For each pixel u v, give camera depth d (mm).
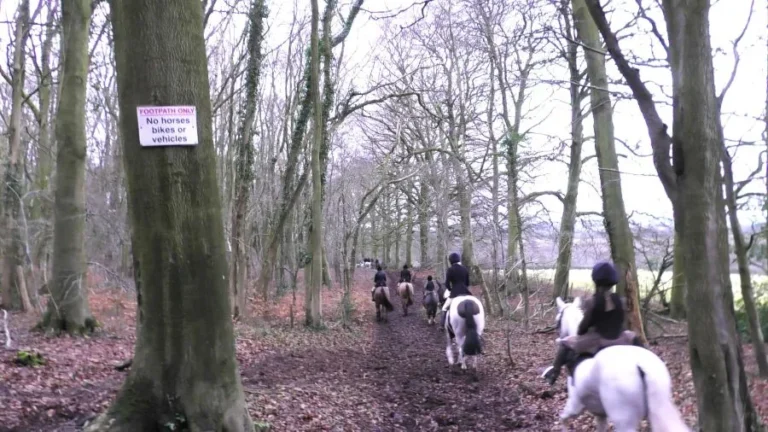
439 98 26766
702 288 4824
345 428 7352
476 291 26000
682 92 4895
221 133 25781
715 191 4871
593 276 6051
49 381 7793
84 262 12281
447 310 12641
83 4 11922
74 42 11930
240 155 17703
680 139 4902
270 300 23438
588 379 5371
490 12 19969
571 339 6086
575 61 16078
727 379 4781
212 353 5301
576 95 17625
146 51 5133
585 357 5910
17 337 10898
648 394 4773
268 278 22594
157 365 5219
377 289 21828
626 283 11453
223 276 5430
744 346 10555
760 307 11000
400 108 27453
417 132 28359
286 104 28656
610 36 5359
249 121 17781
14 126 14539
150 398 5176
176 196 5180
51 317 11852
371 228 43750
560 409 8586
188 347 5219
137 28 5137
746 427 4930
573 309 7590
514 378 11039
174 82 5180
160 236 5176
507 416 8594
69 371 8492
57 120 12016
